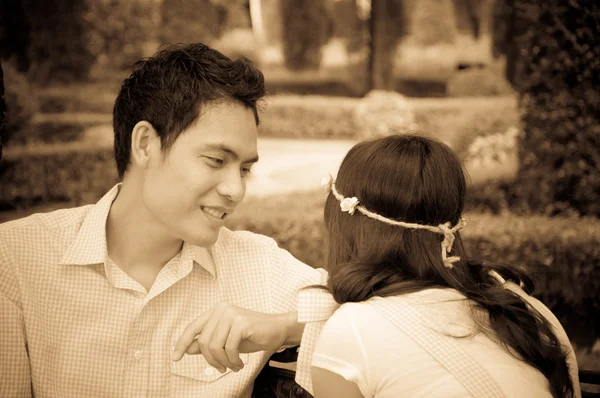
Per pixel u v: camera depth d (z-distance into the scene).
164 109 1.37
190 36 15.23
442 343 1.32
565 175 5.67
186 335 1.37
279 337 1.44
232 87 1.37
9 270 1.45
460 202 1.51
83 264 1.45
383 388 1.32
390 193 1.47
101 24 14.05
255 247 1.66
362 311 1.36
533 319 1.42
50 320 1.46
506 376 1.31
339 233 1.56
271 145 13.91
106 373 1.47
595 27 5.46
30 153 8.85
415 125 11.12
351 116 15.12
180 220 1.42
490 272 1.63
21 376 1.46
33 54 13.53
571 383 1.46
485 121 9.45
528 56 5.76
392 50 16.16
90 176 8.71
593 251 4.71
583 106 5.57
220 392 1.53
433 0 15.58
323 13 16.64
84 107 13.34
